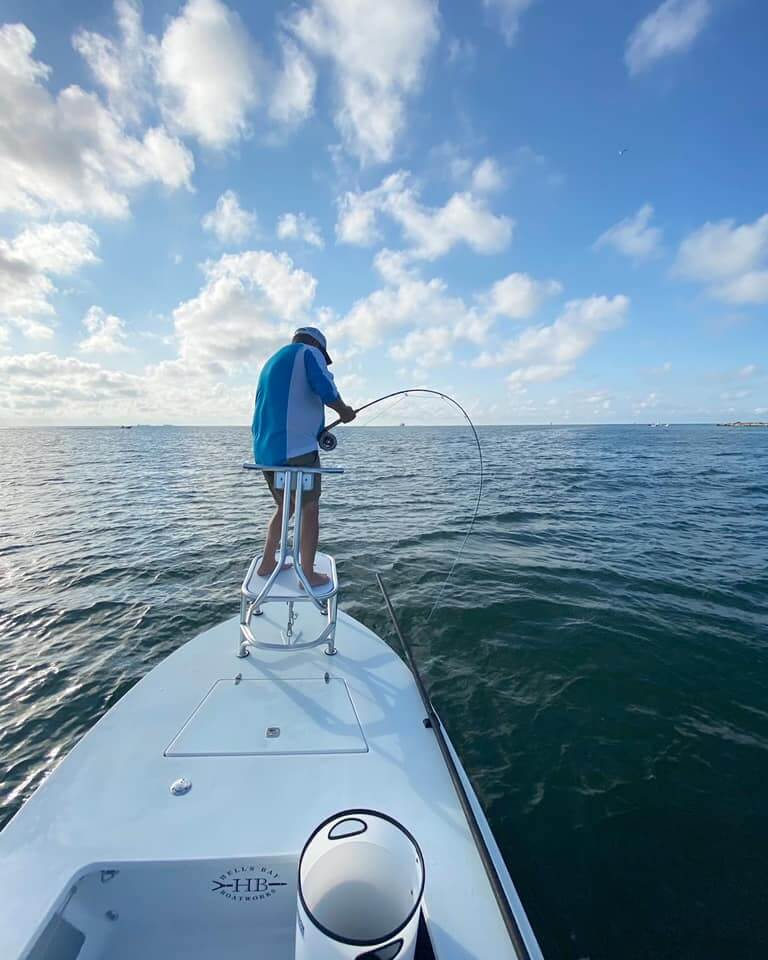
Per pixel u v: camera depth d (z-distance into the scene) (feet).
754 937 7.64
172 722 7.34
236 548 27.96
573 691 13.70
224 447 150.00
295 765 6.61
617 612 18.57
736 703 13.26
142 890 5.28
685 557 25.81
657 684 14.03
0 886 4.78
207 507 41.78
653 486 53.11
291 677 8.65
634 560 25.14
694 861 8.85
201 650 9.43
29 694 13.97
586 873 8.64
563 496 45.65
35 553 27.22
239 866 5.28
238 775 6.39
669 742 11.77
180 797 5.98
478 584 21.40
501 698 13.39
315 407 8.60
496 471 68.03
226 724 7.33
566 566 23.97
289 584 8.52
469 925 4.70
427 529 31.94
